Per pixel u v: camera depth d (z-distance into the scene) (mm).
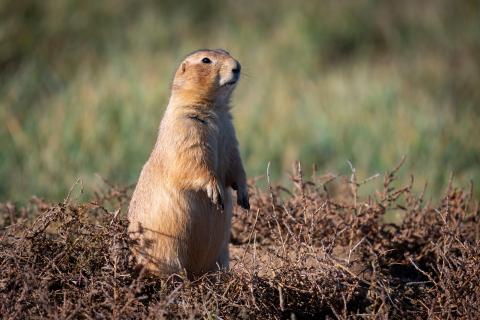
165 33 27781
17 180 17672
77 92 22188
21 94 22656
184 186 10406
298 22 29078
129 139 19391
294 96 23469
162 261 10469
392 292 10055
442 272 10062
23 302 9188
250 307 9531
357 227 11500
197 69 10938
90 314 9125
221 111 11117
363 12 30297
